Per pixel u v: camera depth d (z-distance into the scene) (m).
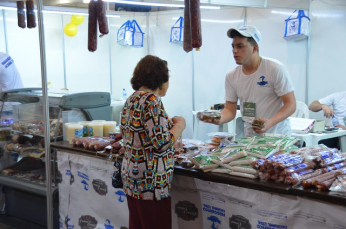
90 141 2.59
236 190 1.83
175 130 1.83
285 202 1.65
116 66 6.34
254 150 1.90
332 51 4.26
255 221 1.78
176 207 2.14
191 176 2.00
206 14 5.46
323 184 1.53
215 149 2.23
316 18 4.37
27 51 5.50
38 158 3.06
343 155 1.87
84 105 3.13
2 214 3.55
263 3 3.66
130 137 1.81
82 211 2.69
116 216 2.46
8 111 3.28
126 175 1.86
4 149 3.34
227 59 5.29
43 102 2.80
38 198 3.23
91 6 2.50
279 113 2.26
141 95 1.78
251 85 2.44
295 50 4.63
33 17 3.43
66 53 5.88
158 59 1.85
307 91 4.57
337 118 3.97
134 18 6.12
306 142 3.18
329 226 1.53
